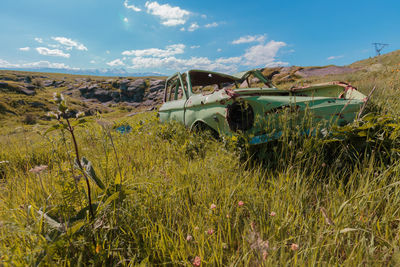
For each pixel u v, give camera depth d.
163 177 2.22
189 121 3.99
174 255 1.30
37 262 1.01
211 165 2.34
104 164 2.06
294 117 2.52
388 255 1.21
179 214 1.74
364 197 1.61
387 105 3.31
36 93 59.00
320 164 2.26
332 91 3.66
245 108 2.65
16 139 4.42
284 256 1.17
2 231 1.25
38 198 1.87
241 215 1.71
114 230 1.41
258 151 2.64
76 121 1.22
